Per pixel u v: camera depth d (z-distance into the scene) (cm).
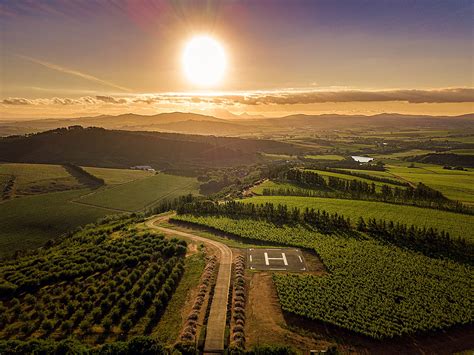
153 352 3894
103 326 4625
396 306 4997
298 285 5556
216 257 6806
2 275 6281
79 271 6222
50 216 13400
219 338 4319
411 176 16550
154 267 6259
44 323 4650
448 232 7969
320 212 9781
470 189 13688
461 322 4684
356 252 6962
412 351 4216
